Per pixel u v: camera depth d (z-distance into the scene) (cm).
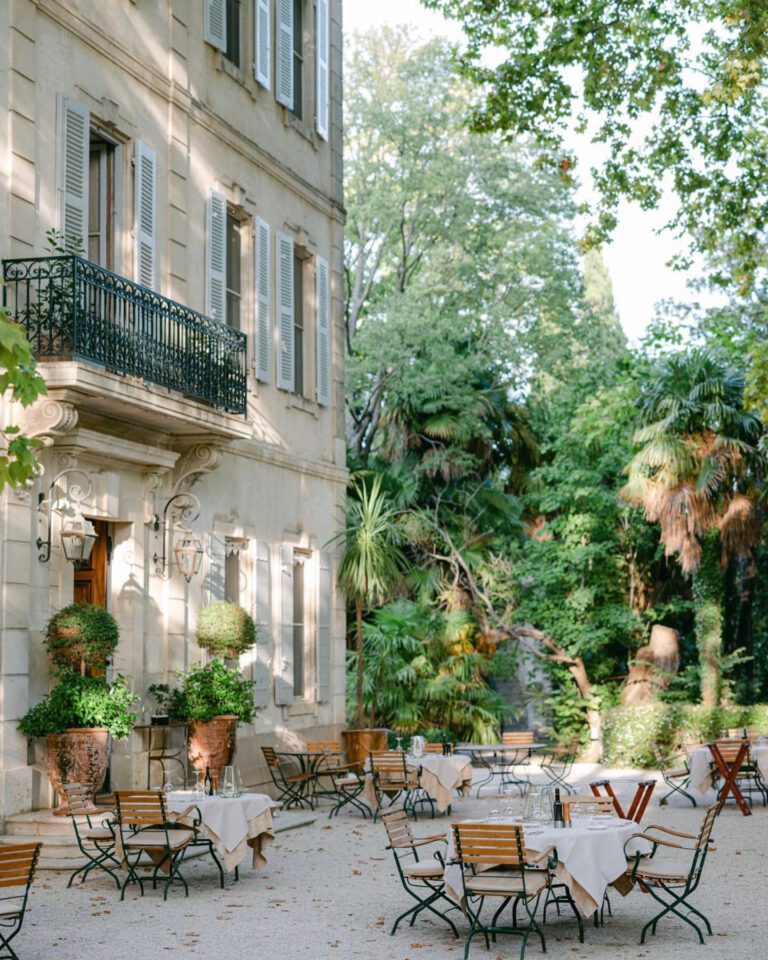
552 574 2694
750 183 1702
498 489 2852
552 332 3056
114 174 1477
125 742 1404
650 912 997
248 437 1578
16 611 1220
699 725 2341
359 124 3073
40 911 984
